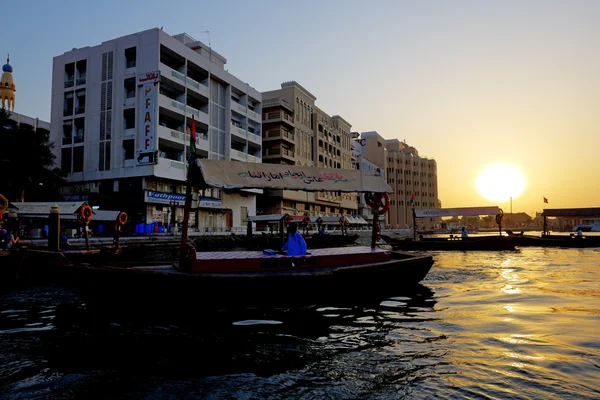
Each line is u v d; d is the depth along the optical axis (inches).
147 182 1455.5
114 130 1496.1
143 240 1083.3
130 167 1443.2
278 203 2235.5
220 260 345.1
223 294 318.3
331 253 408.8
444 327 270.1
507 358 203.9
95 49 1558.8
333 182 396.8
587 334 247.6
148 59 1459.2
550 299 372.8
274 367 197.2
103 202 1465.3
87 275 315.3
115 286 310.5
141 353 220.5
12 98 1909.4
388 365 197.2
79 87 1583.4
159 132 1441.9
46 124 1814.7
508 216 6486.2
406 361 202.4
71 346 234.1
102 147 1515.7
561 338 239.3
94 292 319.6
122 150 1473.9
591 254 1024.2
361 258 406.9
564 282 494.9
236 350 223.9
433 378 179.2
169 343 237.8
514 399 156.0
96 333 261.6
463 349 220.2
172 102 1521.9
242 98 2063.2
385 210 436.5
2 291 456.1
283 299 336.5
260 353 218.5
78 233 1120.8
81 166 1571.1
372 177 426.9
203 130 1766.7
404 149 5034.5
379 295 387.5
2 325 287.4
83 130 1582.2
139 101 1441.9
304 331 263.1
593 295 395.2
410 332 258.5
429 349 221.6
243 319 297.9
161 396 165.5
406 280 410.3
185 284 308.2
